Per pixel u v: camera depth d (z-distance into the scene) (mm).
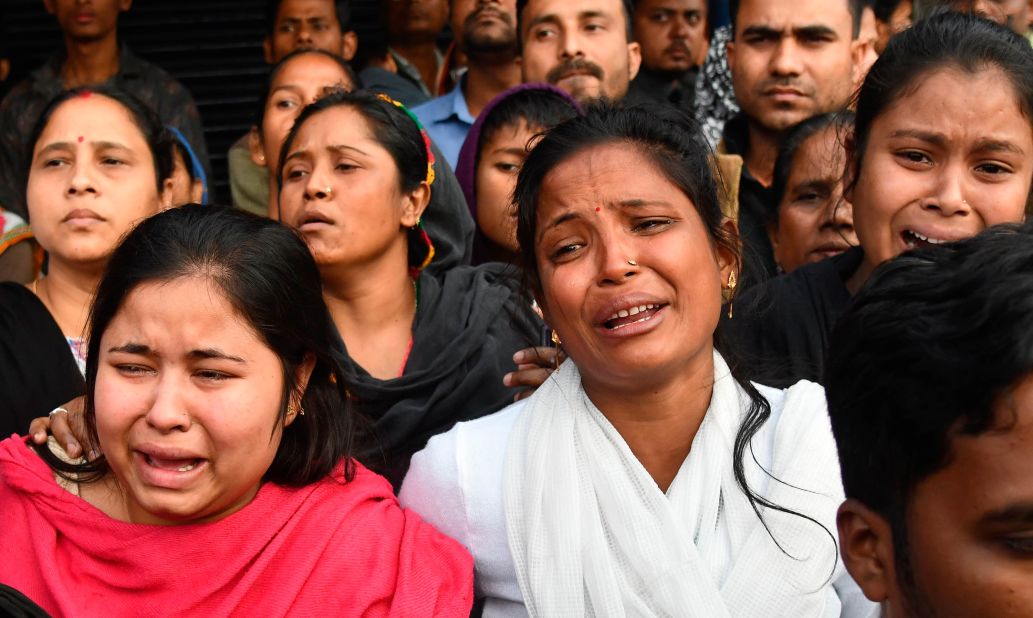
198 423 1792
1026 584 1097
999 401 1092
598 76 4133
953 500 1132
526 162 2043
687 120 2031
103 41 5160
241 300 1831
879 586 1262
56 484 1925
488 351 2820
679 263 1841
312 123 2783
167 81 5305
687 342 1852
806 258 3229
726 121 4215
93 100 2799
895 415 1176
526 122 3432
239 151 4668
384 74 5066
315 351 1982
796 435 1861
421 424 2703
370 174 2730
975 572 1118
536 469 1905
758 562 1764
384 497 2021
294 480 1967
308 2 5234
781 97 3934
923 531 1162
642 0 5160
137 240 1887
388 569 1882
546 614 1799
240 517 1878
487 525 1949
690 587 1741
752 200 3746
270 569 1865
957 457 1121
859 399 1227
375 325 2836
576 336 1881
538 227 1959
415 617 1818
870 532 1266
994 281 1116
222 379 1812
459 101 4621
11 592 1293
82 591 1854
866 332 1215
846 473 1279
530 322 2939
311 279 2000
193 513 1818
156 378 1801
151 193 2799
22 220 4066
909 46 2275
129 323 1799
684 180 1916
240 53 6348
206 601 1836
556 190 1923
